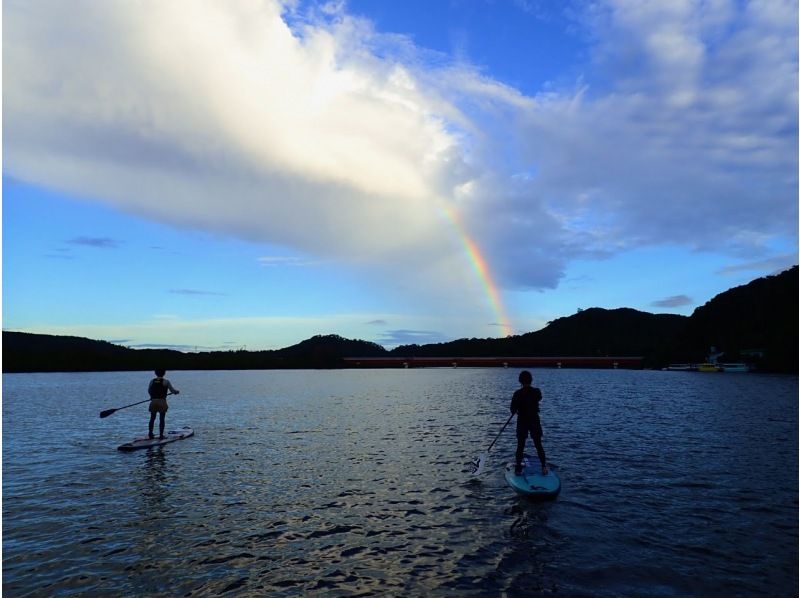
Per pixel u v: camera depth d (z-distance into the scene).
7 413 35.53
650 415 31.98
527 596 7.54
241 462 17.34
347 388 72.50
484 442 21.39
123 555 9.20
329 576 8.29
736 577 8.15
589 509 11.70
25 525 10.90
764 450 19.19
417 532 10.27
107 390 67.88
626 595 7.55
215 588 7.89
